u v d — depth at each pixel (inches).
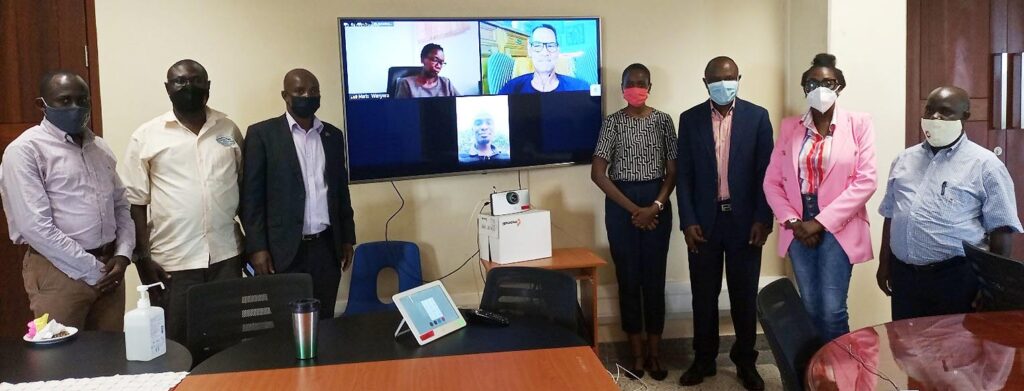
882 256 120.4
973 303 103.4
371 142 143.1
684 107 158.6
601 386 65.6
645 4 156.0
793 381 69.8
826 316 122.3
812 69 118.6
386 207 150.3
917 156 109.6
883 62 149.2
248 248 120.8
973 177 102.2
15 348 78.3
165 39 140.6
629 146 142.3
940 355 70.2
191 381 68.5
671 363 155.2
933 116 102.4
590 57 153.1
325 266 127.3
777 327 74.7
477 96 147.9
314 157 126.3
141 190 115.2
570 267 133.8
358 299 139.9
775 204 125.5
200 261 117.7
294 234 121.6
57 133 99.8
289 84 121.9
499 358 73.9
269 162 121.1
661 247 142.3
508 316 91.6
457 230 153.4
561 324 90.9
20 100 137.9
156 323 75.6
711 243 136.5
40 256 100.8
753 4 159.0
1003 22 156.3
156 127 115.8
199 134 117.2
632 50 156.6
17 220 98.1
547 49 150.5
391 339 81.4
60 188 100.0
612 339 159.5
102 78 138.9
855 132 120.2
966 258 98.4
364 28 140.9
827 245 120.4
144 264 116.2
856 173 118.9
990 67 156.9
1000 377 64.0
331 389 66.1
